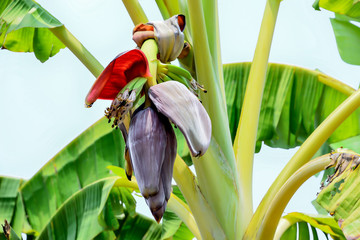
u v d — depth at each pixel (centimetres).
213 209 510
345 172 497
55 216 661
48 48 702
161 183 430
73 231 643
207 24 524
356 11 645
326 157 500
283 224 571
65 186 703
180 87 432
